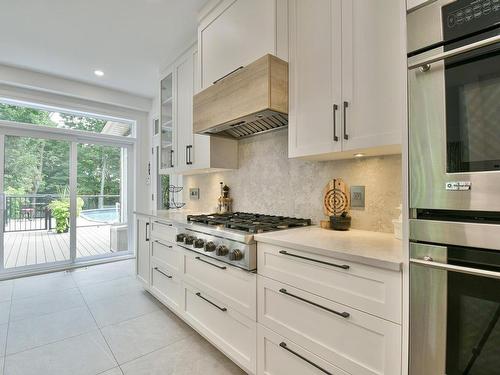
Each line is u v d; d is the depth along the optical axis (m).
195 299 2.05
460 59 0.83
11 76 3.37
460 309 0.84
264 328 1.47
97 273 3.75
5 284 3.31
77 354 1.90
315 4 1.54
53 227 3.96
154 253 2.72
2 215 3.56
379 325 1.02
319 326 1.22
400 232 1.37
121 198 4.61
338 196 1.80
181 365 1.78
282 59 1.70
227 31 2.05
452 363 0.86
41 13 2.38
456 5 0.84
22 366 1.77
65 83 3.73
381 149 1.37
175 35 2.72
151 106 4.52
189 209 3.44
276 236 1.48
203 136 2.50
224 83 1.95
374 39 1.28
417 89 0.92
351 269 1.09
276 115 1.79
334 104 1.43
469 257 0.81
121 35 2.72
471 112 0.81
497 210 0.76
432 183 0.88
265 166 2.34
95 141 4.36
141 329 2.24
